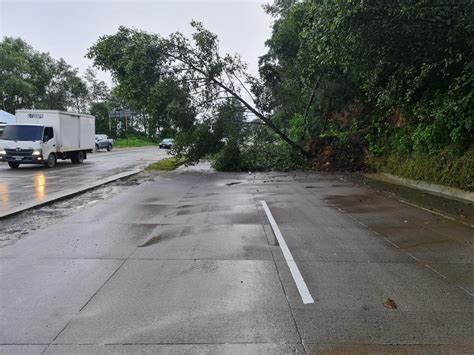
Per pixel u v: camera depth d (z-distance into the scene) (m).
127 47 18.31
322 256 5.98
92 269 5.38
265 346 3.47
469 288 4.75
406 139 16.30
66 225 8.00
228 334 3.66
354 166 19.83
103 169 22.02
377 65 13.22
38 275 5.15
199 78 19.59
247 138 20.77
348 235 7.25
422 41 11.85
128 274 5.18
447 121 13.01
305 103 24.02
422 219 8.63
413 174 14.98
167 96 18.67
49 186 14.53
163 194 12.23
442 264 5.63
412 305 4.28
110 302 4.34
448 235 7.25
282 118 24.75
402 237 7.11
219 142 20.25
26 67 56.09
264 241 6.81
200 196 11.83
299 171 19.89
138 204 10.45
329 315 4.04
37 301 4.36
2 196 12.07
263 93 21.52
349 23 10.91
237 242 6.73
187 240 6.85
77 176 18.25
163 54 18.80
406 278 5.08
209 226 7.91
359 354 3.35
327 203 10.65
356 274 5.21
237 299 4.42
